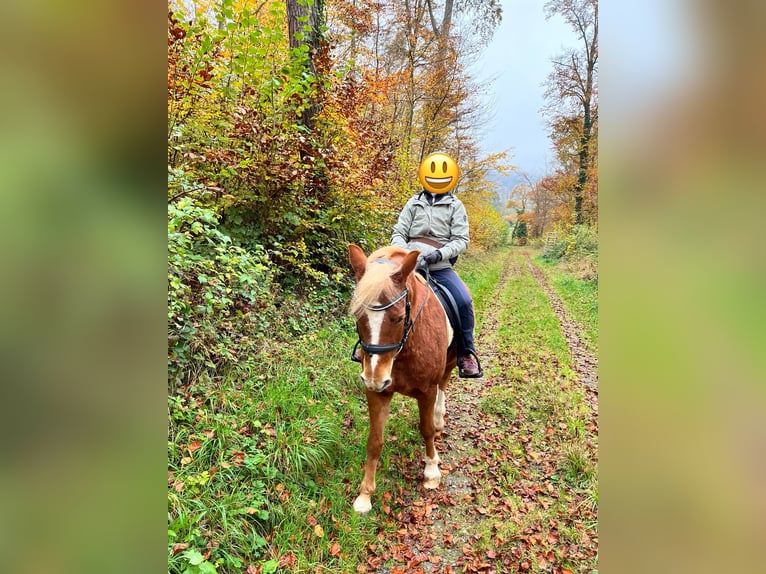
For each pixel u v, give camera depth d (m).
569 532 2.79
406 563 2.61
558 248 19.75
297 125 4.91
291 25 5.84
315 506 2.74
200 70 4.01
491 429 4.15
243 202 4.82
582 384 5.27
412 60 12.21
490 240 23.62
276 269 4.91
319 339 4.80
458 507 3.10
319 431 3.29
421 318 2.91
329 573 2.41
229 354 3.51
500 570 2.57
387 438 3.71
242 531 2.42
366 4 10.34
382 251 2.88
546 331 7.48
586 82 16.50
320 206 5.77
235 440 2.90
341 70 6.97
